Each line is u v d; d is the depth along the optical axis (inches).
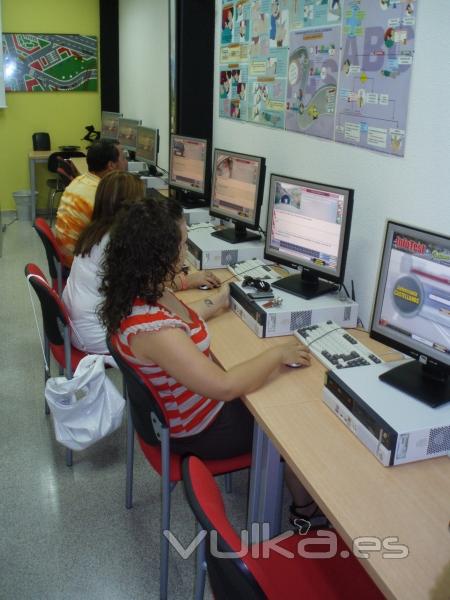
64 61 273.9
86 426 89.1
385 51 80.8
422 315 61.2
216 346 79.4
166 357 61.6
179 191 155.1
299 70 104.7
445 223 73.2
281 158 115.4
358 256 91.6
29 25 264.8
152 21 215.2
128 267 61.3
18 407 117.2
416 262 60.7
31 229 255.0
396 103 79.7
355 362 71.6
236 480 97.5
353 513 48.6
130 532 85.4
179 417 69.4
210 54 149.3
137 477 97.4
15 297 176.1
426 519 48.2
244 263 108.0
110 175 97.8
